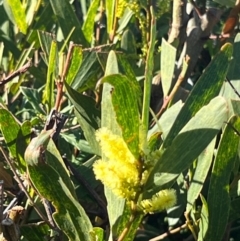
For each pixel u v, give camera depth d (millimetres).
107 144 236
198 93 287
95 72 420
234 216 338
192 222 324
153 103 468
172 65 363
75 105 327
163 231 422
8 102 473
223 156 299
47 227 322
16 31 551
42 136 267
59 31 535
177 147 248
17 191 350
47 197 269
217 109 252
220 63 290
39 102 426
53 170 267
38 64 522
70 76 406
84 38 481
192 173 335
